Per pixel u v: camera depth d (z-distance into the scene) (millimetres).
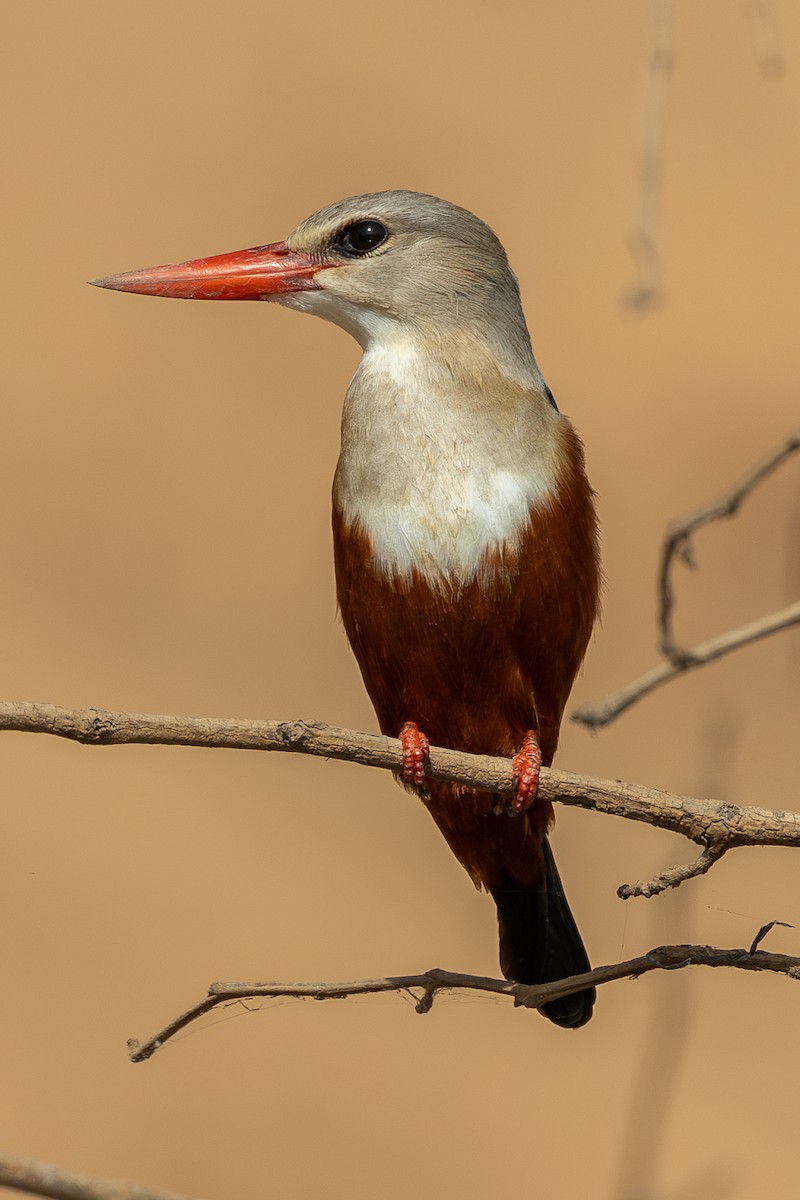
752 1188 10953
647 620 14266
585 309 17484
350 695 14547
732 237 18172
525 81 19312
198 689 14461
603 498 15742
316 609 15188
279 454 16375
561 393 16797
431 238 8648
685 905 8188
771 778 12547
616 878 12039
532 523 8109
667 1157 11172
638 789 6910
